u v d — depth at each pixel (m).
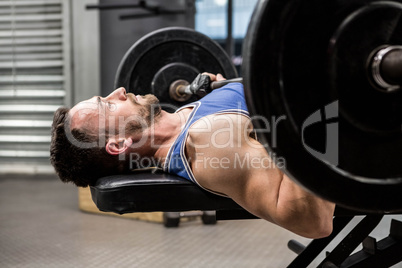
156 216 2.47
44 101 3.94
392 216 2.49
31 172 3.92
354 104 0.76
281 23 0.71
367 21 0.74
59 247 2.06
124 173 1.23
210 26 5.98
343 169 0.78
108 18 3.72
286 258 1.90
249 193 1.00
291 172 0.73
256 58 0.70
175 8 3.41
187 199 1.10
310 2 0.72
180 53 1.70
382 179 0.79
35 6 3.84
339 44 0.74
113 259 1.90
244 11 5.55
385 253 1.29
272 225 2.40
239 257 1.92
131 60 1.63
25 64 3.92
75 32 3.82
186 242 2.12
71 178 1.20
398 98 0.77
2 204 2.93
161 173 1.22
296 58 0.74
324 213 0.98
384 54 0.71
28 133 3.96
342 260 1.31
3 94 3.96
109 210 1.08
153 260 1.89
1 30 3.90
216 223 2.45
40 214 2.67
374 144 0.79
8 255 1.96
